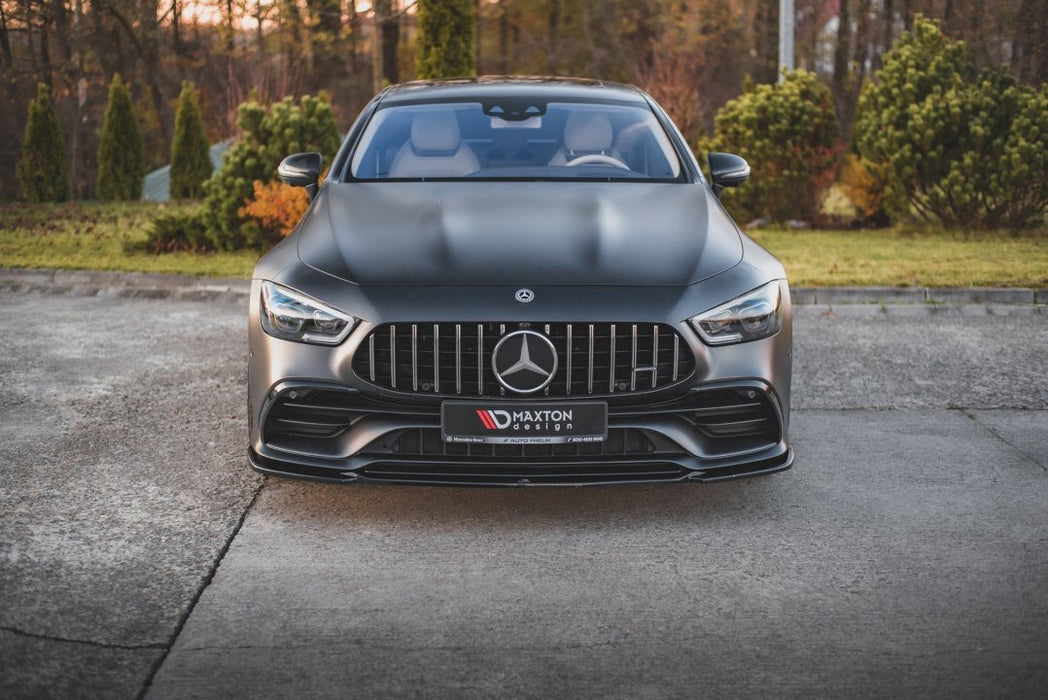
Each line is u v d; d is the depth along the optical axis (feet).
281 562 10.78
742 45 110.73
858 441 15.19
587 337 10.88
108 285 28.27
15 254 33.65
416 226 12.30
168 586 10.17
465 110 15.78
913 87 38.42
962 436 15.44
